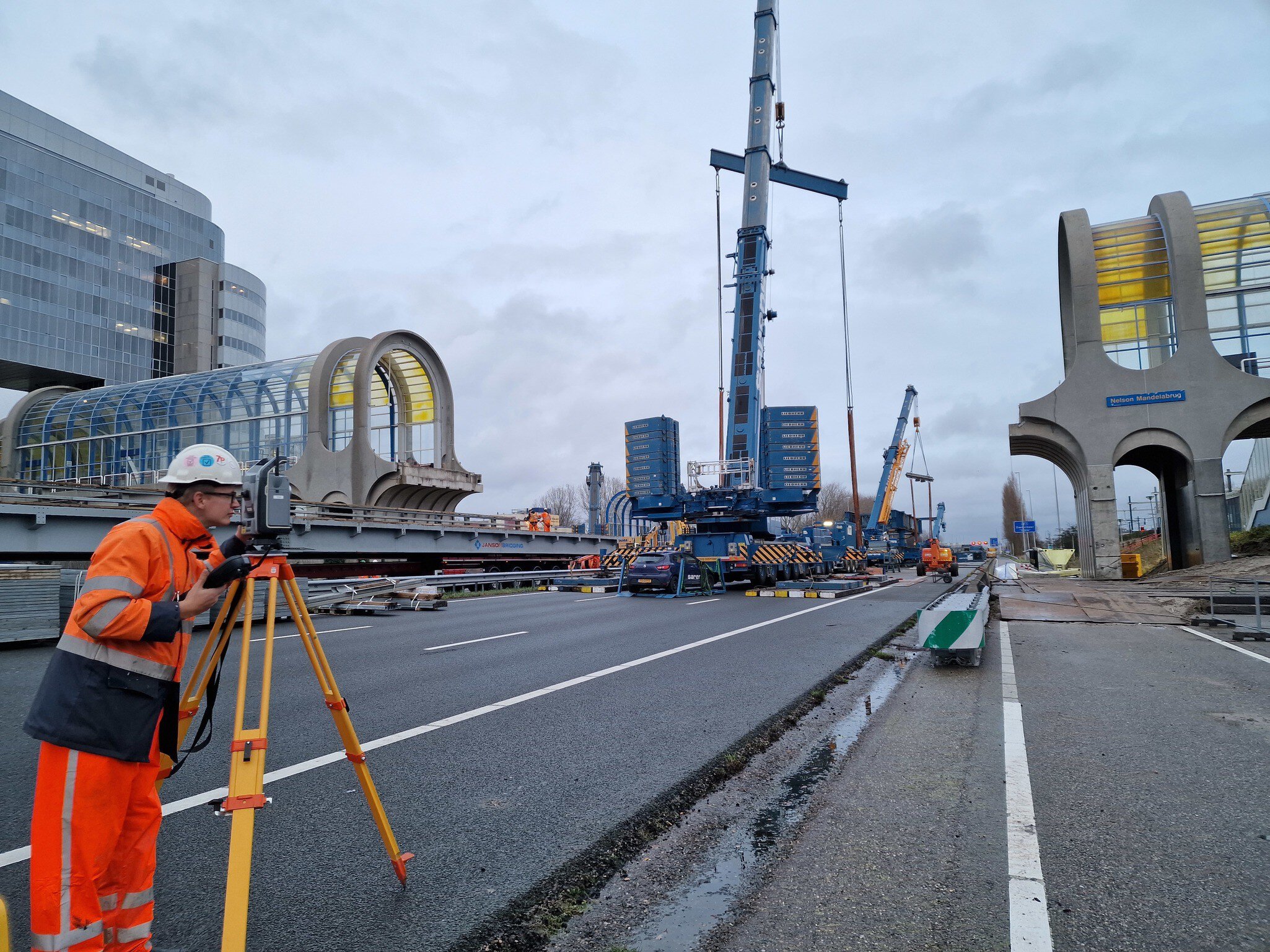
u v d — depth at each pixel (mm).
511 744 5828
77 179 84812
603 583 25156
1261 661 9523
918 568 46344
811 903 3262
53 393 48938
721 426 36531
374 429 40969
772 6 34688
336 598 16812
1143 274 29469
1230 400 27516
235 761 2605
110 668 2451
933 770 5148
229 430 39375
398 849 3596
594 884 3496
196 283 94250
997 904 3215
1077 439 29078
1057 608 16094
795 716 6910
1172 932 2971
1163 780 4828
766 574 25859
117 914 2617
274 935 2996
